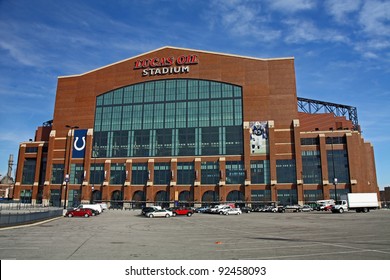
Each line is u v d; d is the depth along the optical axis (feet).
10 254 44.21
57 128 330.54
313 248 49.96
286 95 297.12
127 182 299.99
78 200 300.61
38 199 320.29
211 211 226.38
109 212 222.07
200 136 303.27
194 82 316.81
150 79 324.80
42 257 41.98
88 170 311.27
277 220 132.26
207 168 295.48
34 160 335.26
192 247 51.88
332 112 357.82
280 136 290.56
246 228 92.22
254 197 281.95
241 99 303.89
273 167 281.54
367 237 64.75
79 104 332.39
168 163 302.04
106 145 317.83
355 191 273.54
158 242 58.65
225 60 314.55
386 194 484.33
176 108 313.94
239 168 289.94
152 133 312.09
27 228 90.02
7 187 487.61
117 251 47.47
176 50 326.65
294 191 278.87
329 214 183.52
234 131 298.35
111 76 333.83
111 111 326.03
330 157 286.66
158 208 179.93
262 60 307.58
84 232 78.64
